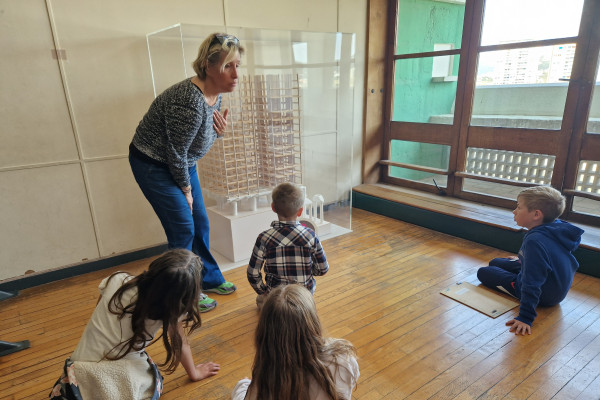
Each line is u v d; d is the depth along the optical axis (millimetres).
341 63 2932
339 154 3119
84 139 2332
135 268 2564
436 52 3273
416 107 3578
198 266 1153
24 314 2021
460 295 2104
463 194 3348
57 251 2375
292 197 1550
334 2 3186
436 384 1464
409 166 3686
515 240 2625
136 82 2438
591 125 2545
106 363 1147
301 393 809
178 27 2127
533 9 2652
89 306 2094
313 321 857
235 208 2502
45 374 1571
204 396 1425
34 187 2232
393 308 1995
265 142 2553
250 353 1661
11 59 2035
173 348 1183
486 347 1677
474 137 3166
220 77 1681
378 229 3168
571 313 1931
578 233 1896
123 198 2543
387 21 3568
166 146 1705
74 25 2168
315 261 1675
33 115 2150
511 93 2887
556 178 2734
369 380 1486
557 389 1433
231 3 2664
